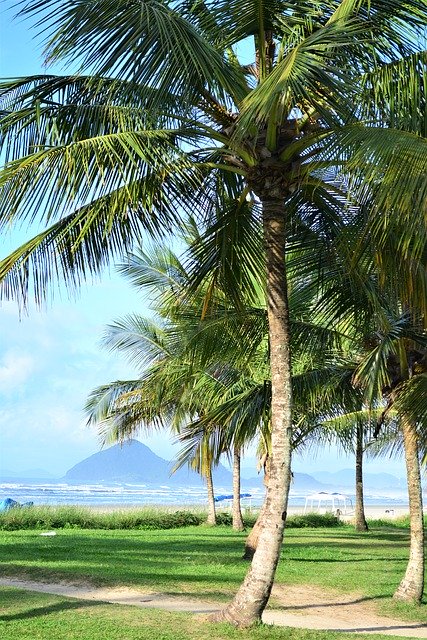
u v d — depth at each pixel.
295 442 18.16
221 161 11.23
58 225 10.30
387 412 15.65
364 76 9.88
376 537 29.66
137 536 26.50
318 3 10.23
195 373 18.77
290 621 11.98
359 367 13.89
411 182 7.98
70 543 22.28
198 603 12.39
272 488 10.34
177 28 8.66
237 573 15.90
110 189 9.62
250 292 12.45
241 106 9.33
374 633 11.24
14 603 11.35
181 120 9.79
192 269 11.95
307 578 16.41
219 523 36.31
